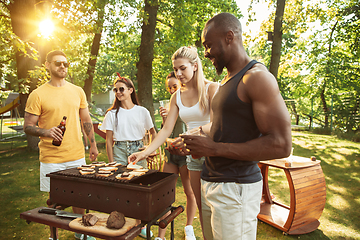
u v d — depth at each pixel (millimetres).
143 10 8922
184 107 2271
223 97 1257
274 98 1050
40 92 2580
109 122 2828
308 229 2875
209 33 1247
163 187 1752
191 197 2777
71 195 1865
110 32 10430
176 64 2133
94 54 12289
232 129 1244
